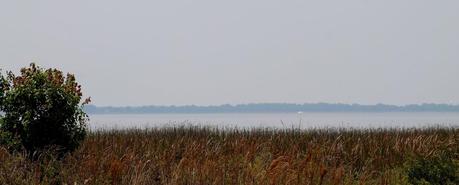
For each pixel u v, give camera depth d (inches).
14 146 562.6
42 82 585.0
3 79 586.2
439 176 556.4
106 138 764.0
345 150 728.3
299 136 889.5
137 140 768.9
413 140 760.3
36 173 463.2
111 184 472.7
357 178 581.9
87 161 521.7
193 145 690.8
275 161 516.1
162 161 556.7
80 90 607.8
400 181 533.6
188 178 472.4
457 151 725.3
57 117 578.9
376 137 850.1
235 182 472.7
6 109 578.2
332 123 3937.0
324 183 500.4
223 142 784.3
